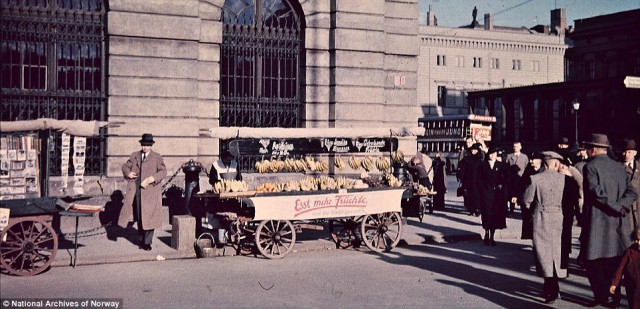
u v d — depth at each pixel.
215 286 8.53
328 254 11.23
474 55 68.56
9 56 13.49
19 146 9.87
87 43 14.08
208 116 14.98
